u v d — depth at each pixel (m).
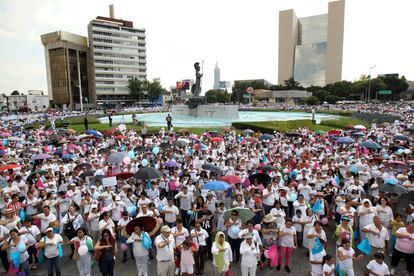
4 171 14.74
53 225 9.52
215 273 8.30
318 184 13.19
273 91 132.75
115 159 15.66
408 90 137.75
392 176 13.20
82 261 8.27
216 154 19.14
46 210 9.88
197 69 58.94
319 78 182.62
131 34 149.25
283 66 191.88
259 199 11.20
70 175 14.09
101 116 61.84
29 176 13.85
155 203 11.45
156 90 134.00
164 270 8.07
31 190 11.67
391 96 121.31
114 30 142.50
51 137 28.28
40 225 9.92
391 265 9.02
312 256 7.92
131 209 10.62
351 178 13.09
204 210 10.38
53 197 11.41
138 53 153.50
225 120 52.41
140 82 134.25
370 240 9.32
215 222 11.73
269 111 84.88
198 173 15.05
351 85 126.25
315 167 15.04
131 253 10.08
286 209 12.09
